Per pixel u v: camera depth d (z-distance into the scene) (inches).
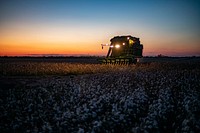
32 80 781.9
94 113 351.9
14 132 328.8
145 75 796.0
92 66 1244.5
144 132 273.9
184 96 443.8
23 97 528.1
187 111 336.5
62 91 579.5
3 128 341.1
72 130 307.7
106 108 407.5
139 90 519.5
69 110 376.2
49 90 602.2
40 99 496.4
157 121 318.0
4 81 750.5
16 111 418.0
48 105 442.9
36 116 384.2
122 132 307.7
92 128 298.5
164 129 309.1
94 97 480.1
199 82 614.2
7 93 558.3
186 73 831.1
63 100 477.4
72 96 481.7
